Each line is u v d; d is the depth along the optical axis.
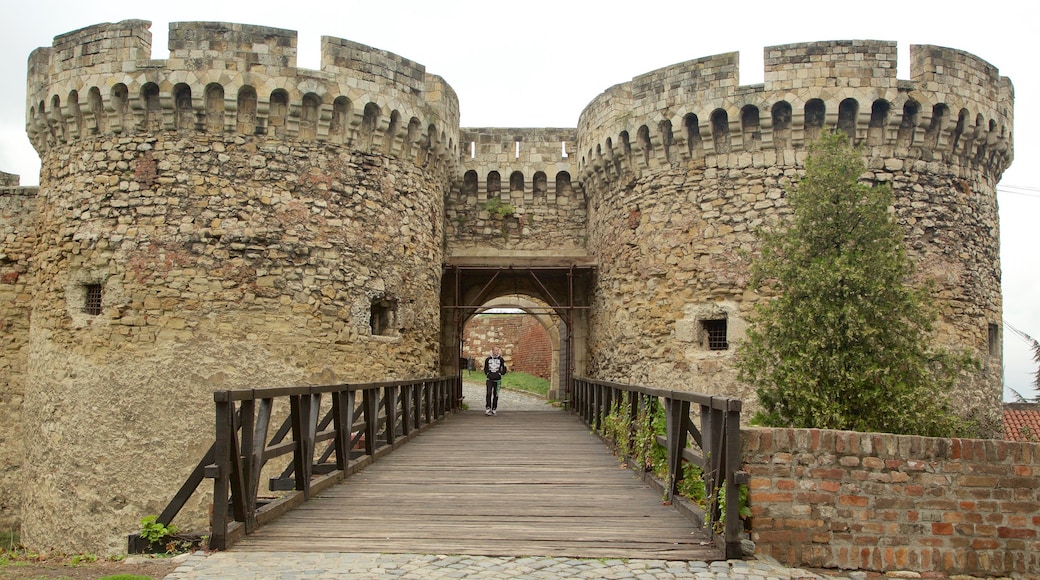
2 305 14.88
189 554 5.44
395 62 13.91
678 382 13.35
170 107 12.29
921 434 8.53
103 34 12.56
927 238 12.90
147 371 11.85
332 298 12.77
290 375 12.27
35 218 14.78
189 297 12.03
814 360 8.82
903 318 9.74
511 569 5.12
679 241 13.70
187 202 12.23
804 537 5.83
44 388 12.62
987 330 13.52
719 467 5.73
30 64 13.55
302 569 5.08
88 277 12.30
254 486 6.16
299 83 12.68
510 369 33.66
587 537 5.93
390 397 10.55
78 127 12.78
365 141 13.51
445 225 17.89
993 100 13.58
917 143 13.02
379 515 6.68
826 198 9.26
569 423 14.45
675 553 5.51
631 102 14.71
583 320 18.11
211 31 12.48
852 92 12.79
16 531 14.30
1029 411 20.73
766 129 13.09
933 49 13.07
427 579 4.88
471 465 9.34
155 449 11.72
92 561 5.56
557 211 18.05
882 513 5.88
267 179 12.53
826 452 5.93
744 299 12.99
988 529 5.91
